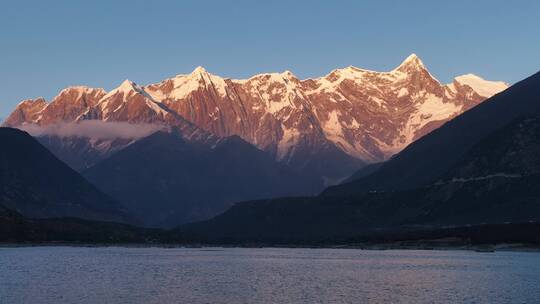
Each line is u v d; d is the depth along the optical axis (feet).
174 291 532.73
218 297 502.38
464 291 530.27
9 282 576.20
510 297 495.41
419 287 557.74
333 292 529.45
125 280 603.67
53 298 489.67
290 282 599.98
